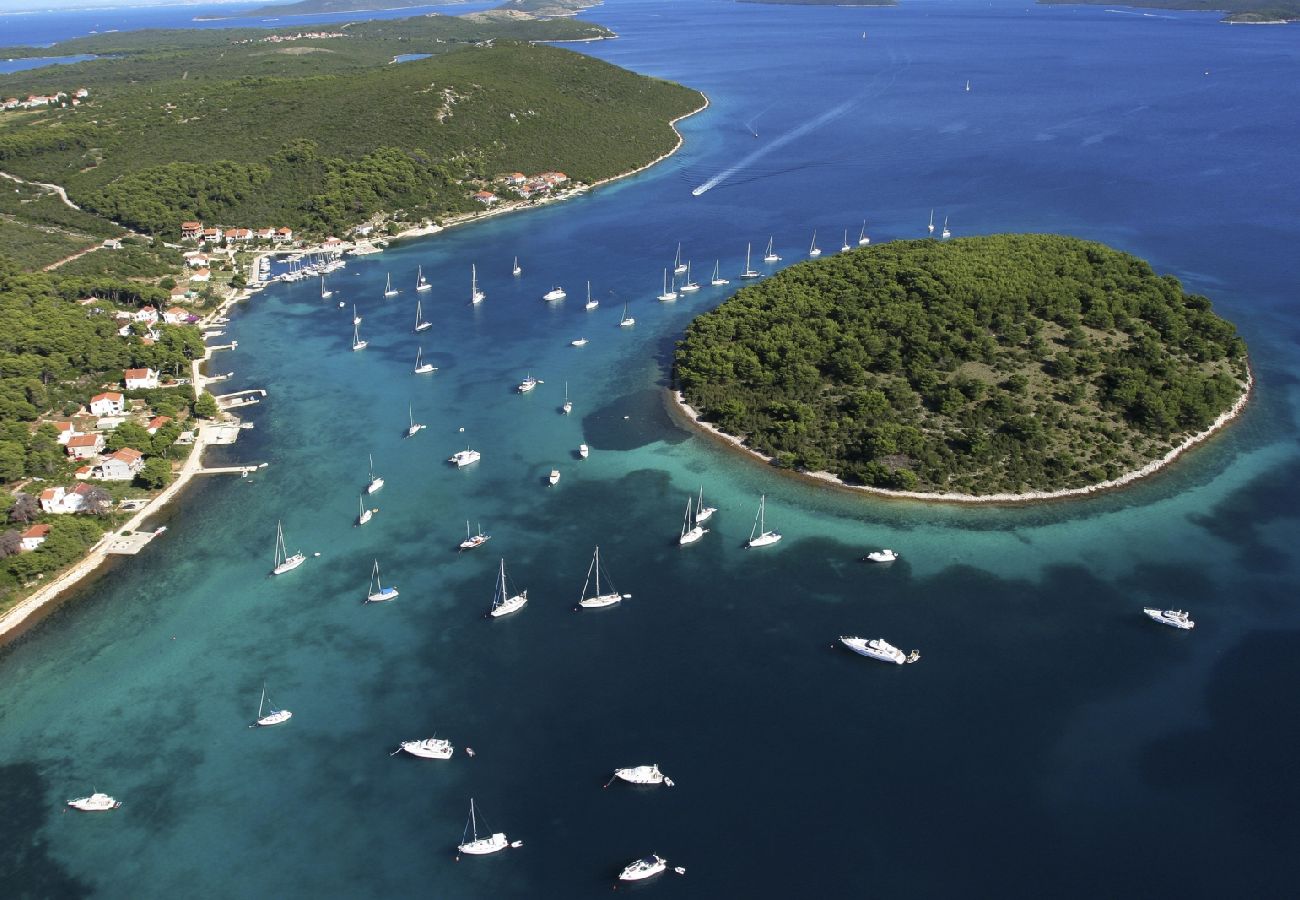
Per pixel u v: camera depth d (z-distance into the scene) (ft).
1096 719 406.21
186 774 395.96
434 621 483.51
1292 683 423.23
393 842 361.71
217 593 510.17
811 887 335.67
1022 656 444.55
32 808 381.81
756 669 442.09
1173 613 460.96
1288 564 504.02
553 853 354.13
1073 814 361.92
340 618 488.44
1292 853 343.46
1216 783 373.81
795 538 541.75
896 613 476.13
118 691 442.50
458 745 404.16
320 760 400.47
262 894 343.26
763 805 370.12
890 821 360.89
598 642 463.83
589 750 399.03
